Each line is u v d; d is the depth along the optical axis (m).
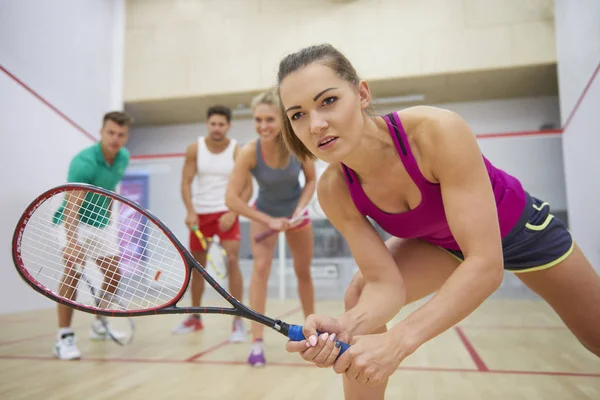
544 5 6.12
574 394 1.62
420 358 2.25
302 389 1.72
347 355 0.83
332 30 6.65
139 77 7.08
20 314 4.18
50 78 4.87
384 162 1.04
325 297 5.56
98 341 2.83
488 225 0.90
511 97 7.24
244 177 2.34
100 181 2.63
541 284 1.34
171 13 7.10
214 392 1.69
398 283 1.12
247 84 6.82
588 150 4.30
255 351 2.16
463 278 0.86
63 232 2.02
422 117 0.99
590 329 1.36
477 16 6.29
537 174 5.43
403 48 6.43
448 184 0.94
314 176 2.46
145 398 1.62
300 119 0.93
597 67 3.88
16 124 4.27
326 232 5.61
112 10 6.69
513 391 1.67
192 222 3.20
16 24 4.35
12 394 1.70
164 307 1.13
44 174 4.66
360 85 0.99
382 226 1.20
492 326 3.27
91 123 5.77
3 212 4.09
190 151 3.31
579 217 4.77
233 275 3.01
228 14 6.96
